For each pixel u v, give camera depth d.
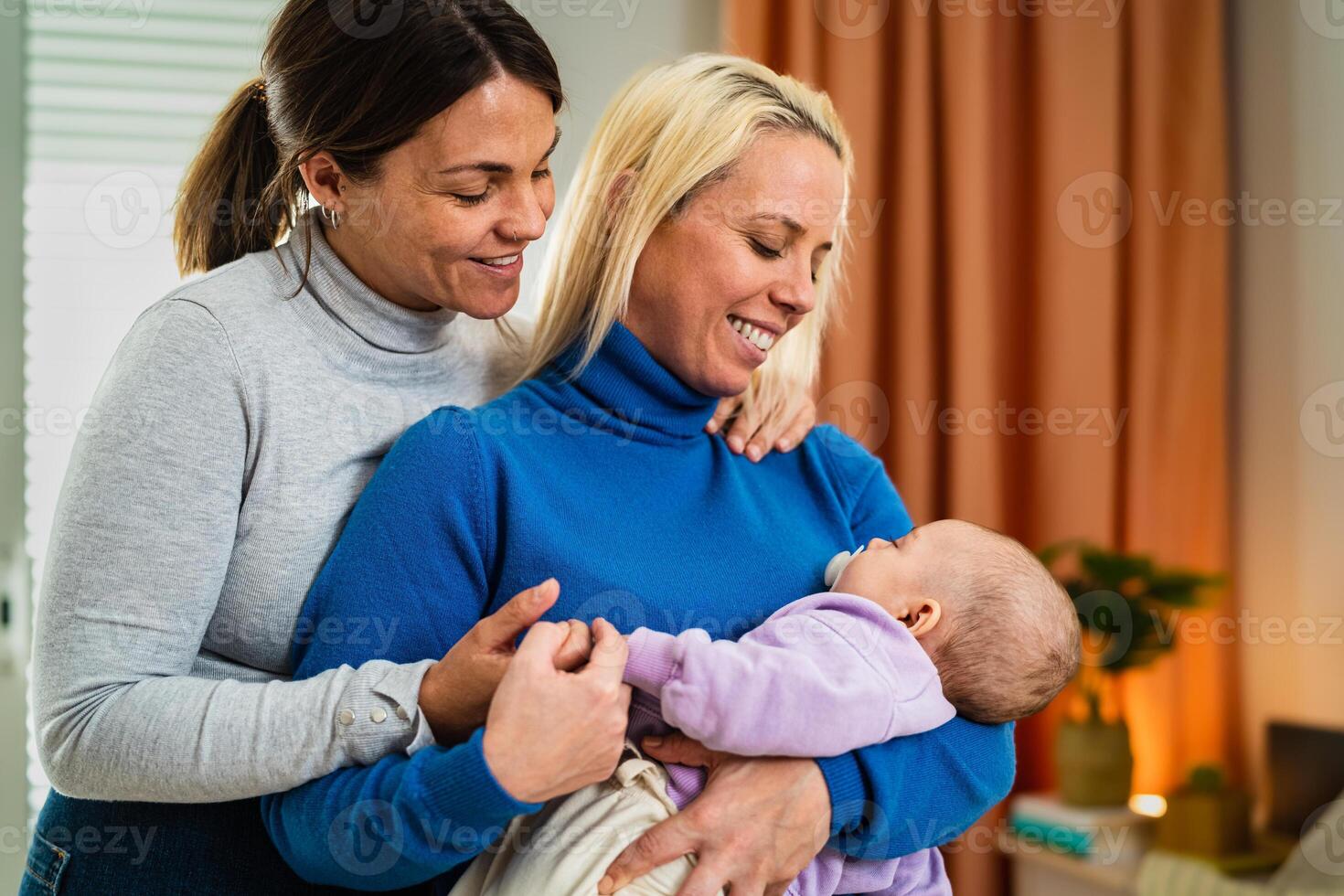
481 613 0.95
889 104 2.56
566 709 0.79
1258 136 2.83
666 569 0.99
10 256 2.10
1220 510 2.79
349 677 0.85
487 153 0.92
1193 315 2.77
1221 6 2.79
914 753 0.95
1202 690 2.84
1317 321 2.67
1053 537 2.63
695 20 2.38
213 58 2.15
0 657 2.08
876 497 1.20
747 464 1.13
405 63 0.90
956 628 1.00
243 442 0.93
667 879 0.87
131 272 2.14
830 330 2.50
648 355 1.04
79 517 0.88
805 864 0.89
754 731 0.87
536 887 0.87
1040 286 2.64
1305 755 2.54
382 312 1.01
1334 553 2.63
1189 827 2.37
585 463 1.03
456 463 0.94
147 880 0.93
